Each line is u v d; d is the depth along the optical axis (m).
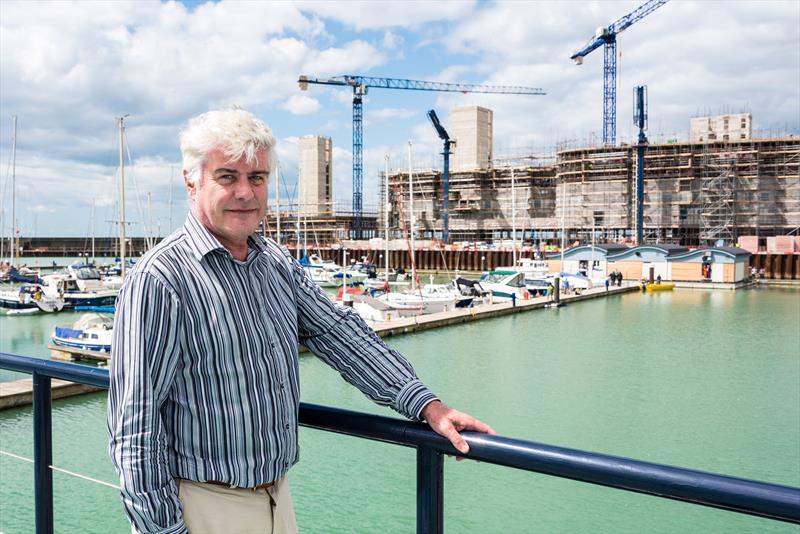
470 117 118.25
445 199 98.88
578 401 17.78
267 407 1.80
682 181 86.62
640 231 81.38
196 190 1.86
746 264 62.62
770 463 12.77
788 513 1.25
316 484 11.28
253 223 1.88
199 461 1.76
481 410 16.83
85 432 13.92
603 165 92.31
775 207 82.38
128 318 1.69
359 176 114.94
